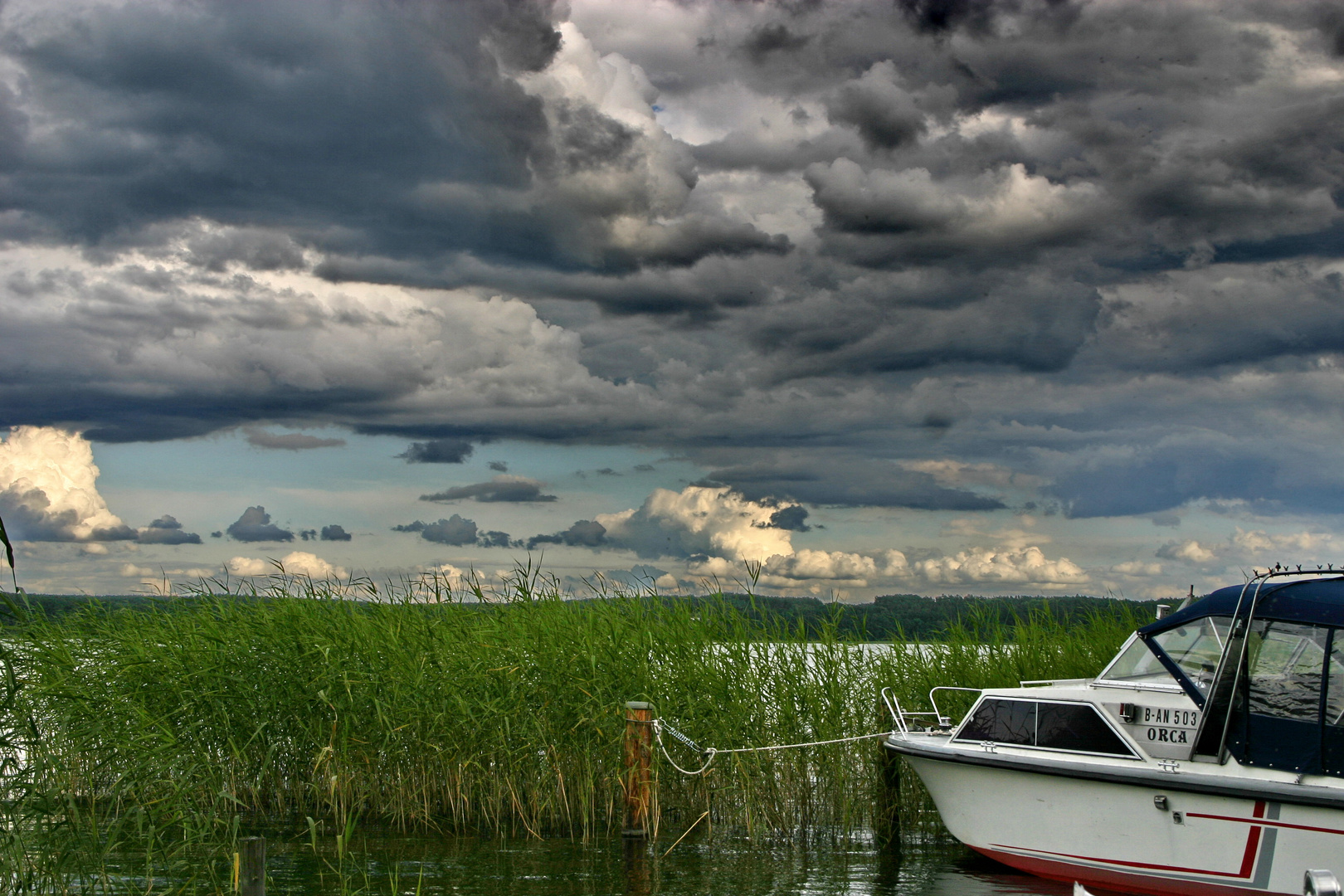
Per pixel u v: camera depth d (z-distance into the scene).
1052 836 9.12
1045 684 10.55
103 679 11.02
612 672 11.16
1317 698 8.10
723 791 11.23
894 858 10.30
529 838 10.79
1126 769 8.62
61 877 7.10
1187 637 8.99
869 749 11.39
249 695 11.19
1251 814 8.11
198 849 8.88
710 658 11.43
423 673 11.11
